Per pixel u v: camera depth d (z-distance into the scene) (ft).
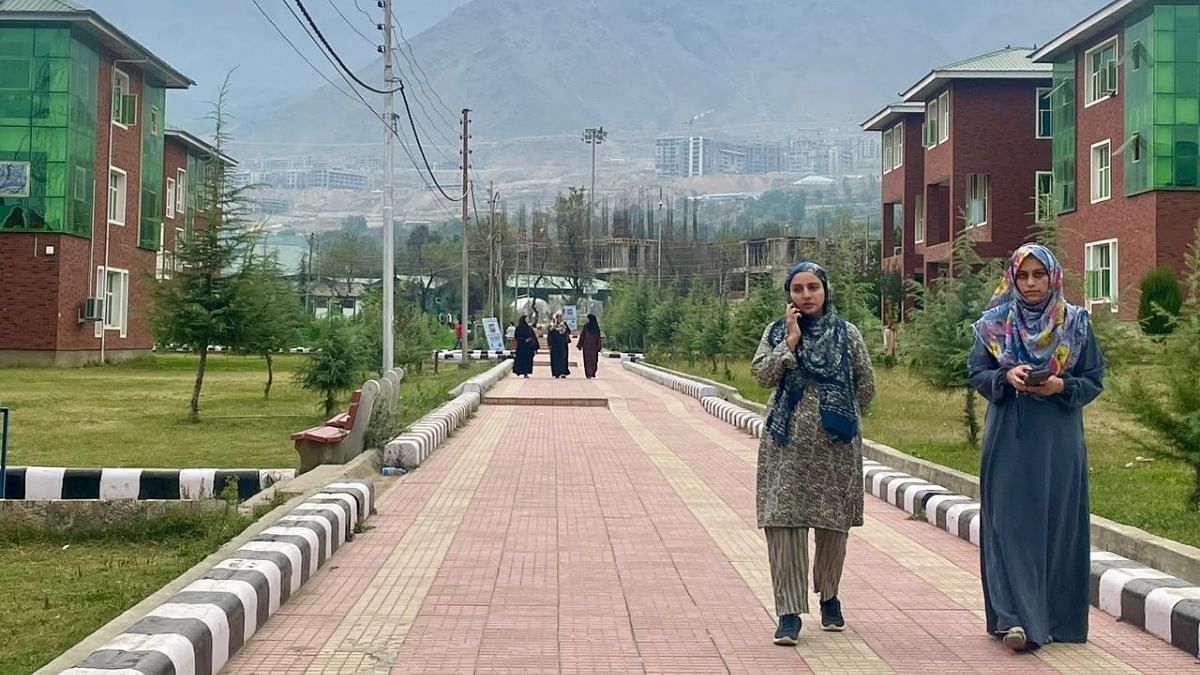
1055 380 20.08
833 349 21.07
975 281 50.93
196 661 17.29
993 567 20.70
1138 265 111.45
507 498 37.52
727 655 20.10
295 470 39.40
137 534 31.53
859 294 91.76
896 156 174.91
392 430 46.70
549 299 325.62
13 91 116.98
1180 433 33.27
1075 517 20.65
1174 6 107.96
